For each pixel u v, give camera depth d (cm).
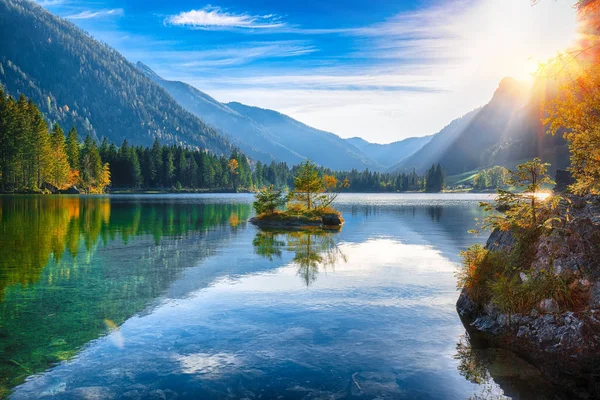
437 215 5312
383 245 2509
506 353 867
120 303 1220
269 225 3884
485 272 1176
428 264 1866
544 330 907
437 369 789
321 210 4522
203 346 891
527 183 1238
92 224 3634
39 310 1145
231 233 3161
